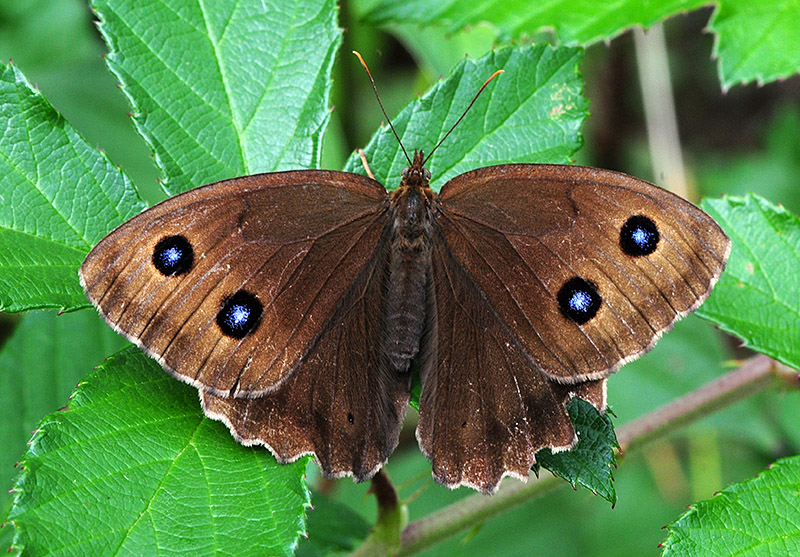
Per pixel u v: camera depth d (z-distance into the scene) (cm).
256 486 32
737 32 35
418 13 36
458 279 33
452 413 33
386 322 33
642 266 32
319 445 32
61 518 31
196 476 32
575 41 35
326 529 35
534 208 33
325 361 33
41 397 36
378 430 33
